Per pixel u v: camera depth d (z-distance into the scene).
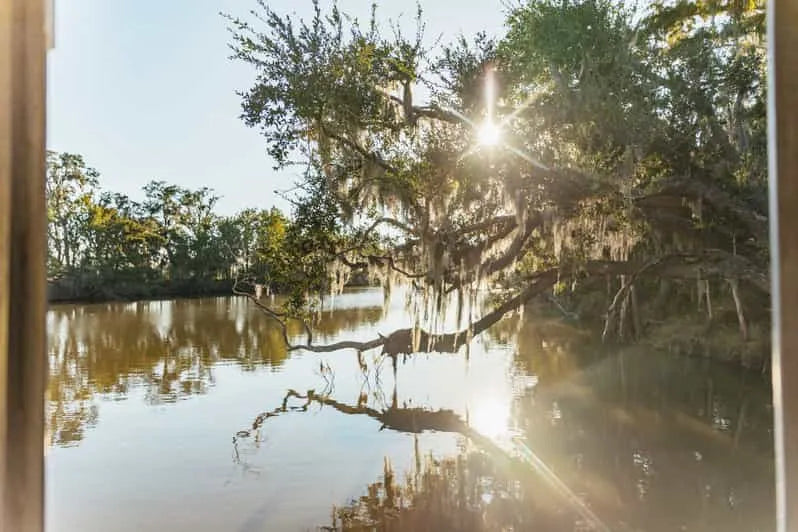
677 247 10.70
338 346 13.73
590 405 12.24
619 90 8.98
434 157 10.28
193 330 25.44
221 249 43.66
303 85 10.34
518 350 19.22
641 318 19.22
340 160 10.91
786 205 0.85
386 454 9.21
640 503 7.03
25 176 0.84
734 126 9.63
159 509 7.02
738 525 6.24
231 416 11.69
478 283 10.77
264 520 6.61
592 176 9.48
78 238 40.31
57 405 12.62
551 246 11.73
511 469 8.49
